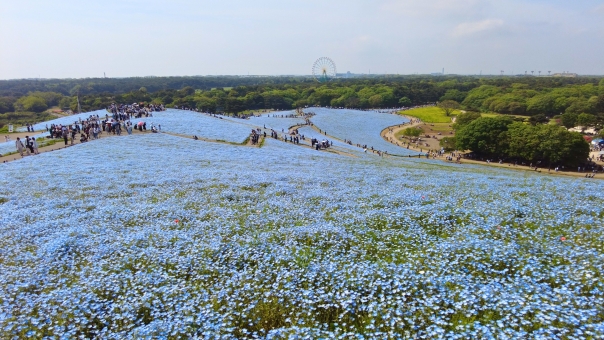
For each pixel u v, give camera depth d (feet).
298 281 26.21
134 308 23.27
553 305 20.38
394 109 556.92
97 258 32.58
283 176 76.74
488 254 29.01
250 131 211.20
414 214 43.16
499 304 20.92
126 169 85.56
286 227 39.88
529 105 476.13
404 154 221.25
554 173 189.67
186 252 32.94
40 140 143.13
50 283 27.76
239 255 31.86
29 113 541.75
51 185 66.44
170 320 21.59
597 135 339.16
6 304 24.06
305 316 21.97
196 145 143.13
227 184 67.46
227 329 20.02
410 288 24.00
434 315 20.79
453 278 24.79
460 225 39.68
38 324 21.90
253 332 20.21
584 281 23.81
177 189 63.77
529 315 20.45
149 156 110.01
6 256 33.53
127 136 151.53
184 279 27.81
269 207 50.11
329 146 196.13
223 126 220.84
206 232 38.86
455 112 476.95
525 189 60.54
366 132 308.81
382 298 22.35
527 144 215.10
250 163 103.40
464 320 20.42
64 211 48.83
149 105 303.48
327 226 38.88
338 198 54.29
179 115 255.70
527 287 23.26
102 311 23.44
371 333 19.07
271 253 31.60
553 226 37.42
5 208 50.52
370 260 30.32
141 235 37.45
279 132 246.06
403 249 32.27
